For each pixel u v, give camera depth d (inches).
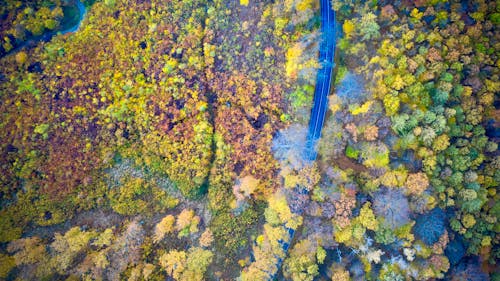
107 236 2215.8
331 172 2036.2
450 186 1926.7
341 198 1990.7
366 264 1972.2
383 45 1982.0
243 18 2241.6
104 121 2271.2
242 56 2234.3
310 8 2102.6
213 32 2265.0
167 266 2166.6
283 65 2180.1
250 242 2215.8
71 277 2127.2
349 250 2011.6
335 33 2128.4
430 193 1926.7
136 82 2257.6
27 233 2258.9
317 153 2080.5
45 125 2269.9
